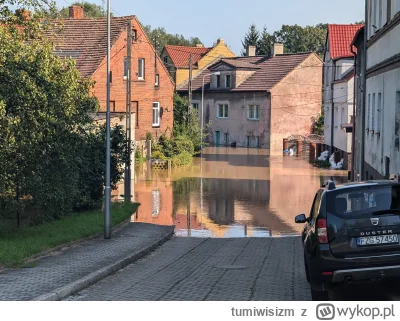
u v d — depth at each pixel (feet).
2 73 46.60
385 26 65.57
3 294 32.19
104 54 159.43
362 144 70.08
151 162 156.66
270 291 35.60
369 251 29.43
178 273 43.24
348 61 156.97
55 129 50.52
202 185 126.41
